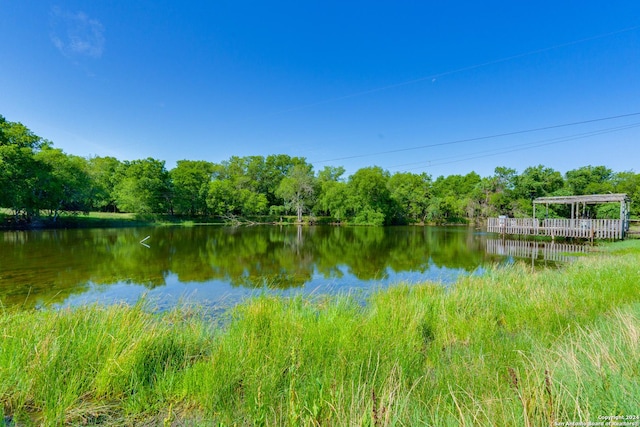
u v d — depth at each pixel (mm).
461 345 4012
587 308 4770
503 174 43312
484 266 12430
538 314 4676
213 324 5234
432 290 6871
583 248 16719
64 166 30109
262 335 3875
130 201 38750
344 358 3170
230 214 49188
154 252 15844
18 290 8500
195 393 2900
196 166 57094
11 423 2516
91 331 3666
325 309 5516
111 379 2982
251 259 14266
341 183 48344
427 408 2395
